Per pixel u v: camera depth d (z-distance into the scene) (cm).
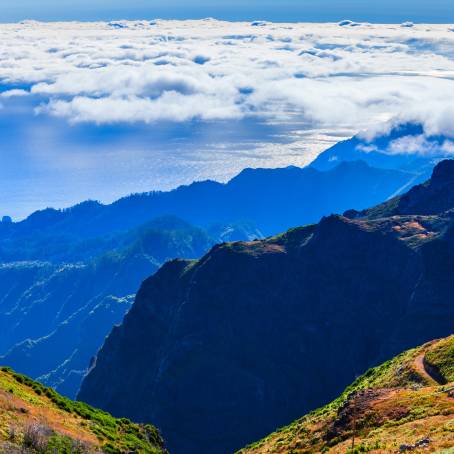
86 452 6744
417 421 7256
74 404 8962
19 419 6875
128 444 8138
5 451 5844
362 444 7094
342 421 8394
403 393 8488
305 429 9231
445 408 7438
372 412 8169
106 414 9388
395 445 6644
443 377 9269
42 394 8606
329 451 7681
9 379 8456
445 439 6247
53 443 6531
